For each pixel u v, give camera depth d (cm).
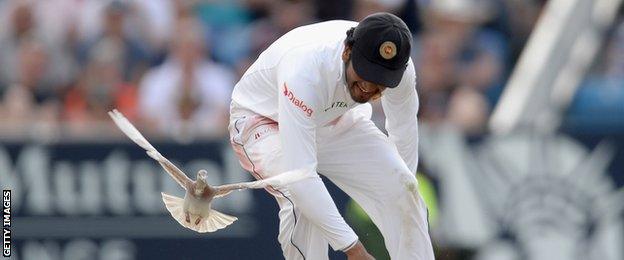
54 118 3706
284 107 1988
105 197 3133
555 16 3688
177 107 3666
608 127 3212
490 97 3825
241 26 3934
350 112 2164
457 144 3195
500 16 3988
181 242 3136
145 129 3297
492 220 3194
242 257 3141
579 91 3769
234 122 2144
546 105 3575
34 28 3891
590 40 3672
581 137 3212
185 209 1877
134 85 3741
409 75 2069
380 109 3344
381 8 3934
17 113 3694
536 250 3200
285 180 1895
